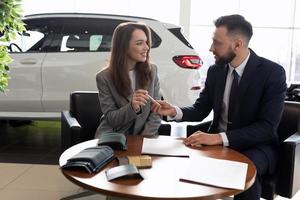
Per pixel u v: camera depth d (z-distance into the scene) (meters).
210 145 1.77
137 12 6.21
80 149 1.65
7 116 3.92
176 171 1.38
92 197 2.55
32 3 5.75
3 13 2.71
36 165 3.33
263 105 1.96
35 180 2.94
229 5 6.29
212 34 2.02
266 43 6.35
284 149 1.88
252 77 1.99
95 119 2.60
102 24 3.88
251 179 1.33
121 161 1.46
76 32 3.89
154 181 1.28
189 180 1.28
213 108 2.15
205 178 1.30
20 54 3.85
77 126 2.12
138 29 2.10
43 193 2.67
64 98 3.82
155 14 6.17
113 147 1.66
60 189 2.76
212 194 1.18
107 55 3.78
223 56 2.00
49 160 3.50
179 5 6.05
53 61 3.81
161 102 2.08
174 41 3.75
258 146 1.97
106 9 6.15
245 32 1.96
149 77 2.17
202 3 6.17
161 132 2.31
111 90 2.12
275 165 1.95
